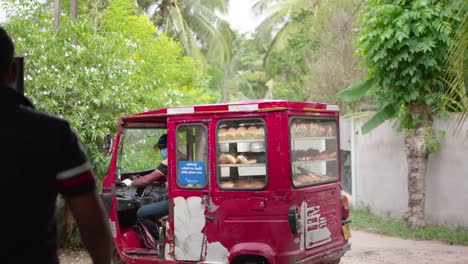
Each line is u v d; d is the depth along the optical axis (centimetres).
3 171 196
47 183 204
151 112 664
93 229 213
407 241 984
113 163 723
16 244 198
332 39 1967
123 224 741
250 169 600
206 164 621
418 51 957
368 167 1309
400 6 985
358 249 916
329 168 672
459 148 1023
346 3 1956
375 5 1041
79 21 941
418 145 1041
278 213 585
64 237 904
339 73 1914
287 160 583
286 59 2584
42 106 855
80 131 877
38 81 859
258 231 593
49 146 202
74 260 840
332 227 658
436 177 1070
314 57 2183
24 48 884
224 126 615
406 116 1051
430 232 1005
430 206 1088
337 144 693
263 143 596
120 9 1395
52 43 898
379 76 1051
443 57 979
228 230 607
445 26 921
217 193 612
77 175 207
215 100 2372
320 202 634
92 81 887
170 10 2302
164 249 651
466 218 1013
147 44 1409
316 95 1992
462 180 1019
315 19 2098
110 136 730
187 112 630
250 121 602
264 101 599
